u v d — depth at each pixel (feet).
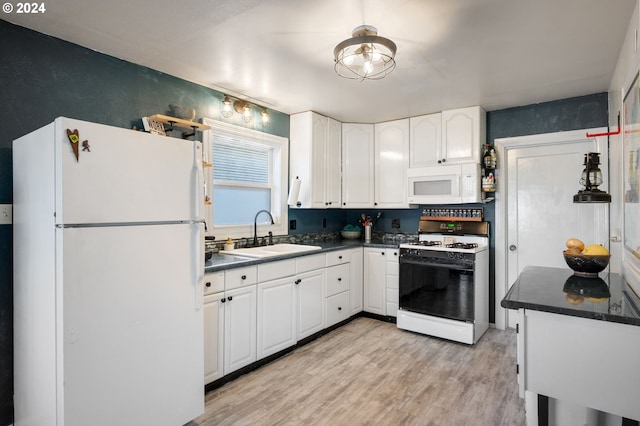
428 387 7.92
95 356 5.15
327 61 8.05
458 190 11.56
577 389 4.41
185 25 6.49
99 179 5.19
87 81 7.39
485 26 6.50
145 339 5.73
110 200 5.31
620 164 7.73
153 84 8.50
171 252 6.09
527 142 11.35
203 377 6.60
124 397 5.47
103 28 6.61
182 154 6.28
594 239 10.46
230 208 10.97
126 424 5.49
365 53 6.73
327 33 6.79
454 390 7.79
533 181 11.46
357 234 14.44
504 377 8.39
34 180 5.55
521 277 6.44
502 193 11.76
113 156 5.34
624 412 4.15
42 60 6.78
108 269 5.29
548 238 11.23
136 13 6.09
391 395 7.59
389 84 9.50
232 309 8.09
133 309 5.58
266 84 9.51
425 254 11.25
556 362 4.53
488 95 10.40
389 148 13.32
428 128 12.38
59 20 6.31
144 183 5.72
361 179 13.57
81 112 7.30
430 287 11.16
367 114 12.52
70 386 4.89
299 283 10.09
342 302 12.00
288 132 12.55
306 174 12.14
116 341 5.38
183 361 6.26
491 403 7.26
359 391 7.75
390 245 12.34
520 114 11.49
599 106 10.23
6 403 6.39
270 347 9.13
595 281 6.06
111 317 5.32
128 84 8.05
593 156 6.53
